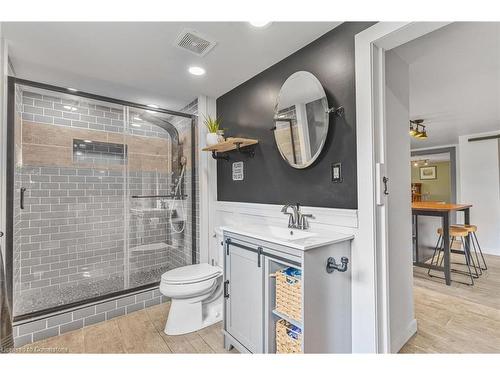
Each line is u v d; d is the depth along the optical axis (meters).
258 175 2.30
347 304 1.50
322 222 1.68
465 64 2.14
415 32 1.35
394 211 1.74
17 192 2.20
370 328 1.43
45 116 2.47
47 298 2.30
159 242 3.09
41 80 2.36
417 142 5.51
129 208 2.91
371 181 1.43
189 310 2.03
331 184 1.67
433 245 4.04
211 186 2.86
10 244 1.93
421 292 2.78
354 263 1.51
